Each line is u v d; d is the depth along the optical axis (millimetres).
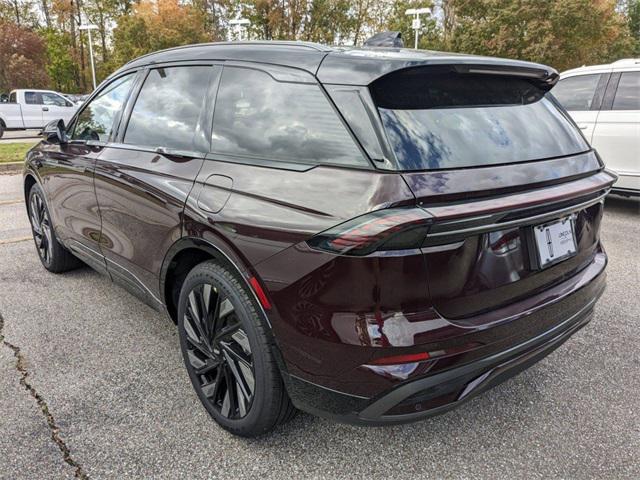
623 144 6375
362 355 1696
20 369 2795
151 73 2926
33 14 48125
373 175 1705
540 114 2305
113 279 3244
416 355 1685
